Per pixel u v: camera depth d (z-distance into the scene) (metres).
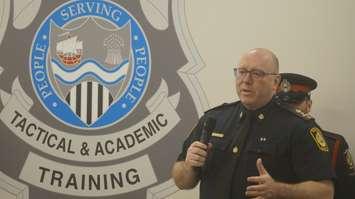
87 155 4.33
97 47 4.36
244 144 3.05
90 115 4.34
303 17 4.26
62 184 4.32
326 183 2.91
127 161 4.33
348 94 4.21
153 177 4.32
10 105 4.36
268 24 4.28
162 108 4.32
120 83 4.34
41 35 4.36
